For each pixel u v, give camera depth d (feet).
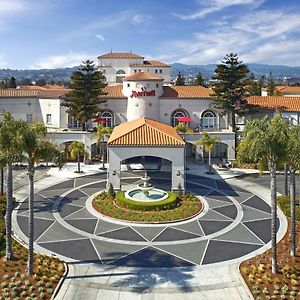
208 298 74.54
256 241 101.45
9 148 79.71
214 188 152.15
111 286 78.54
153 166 189.78
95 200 133.69
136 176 170.19
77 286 78.38
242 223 114.42
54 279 79.71
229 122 223.71
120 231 108.06
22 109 227.81
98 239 102.47
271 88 360.69
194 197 137.39
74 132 198.18
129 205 124.36
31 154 79.25
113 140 141.08
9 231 86.43
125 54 338.54
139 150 138.72
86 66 207.82
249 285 78.38
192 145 211.00
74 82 207.72
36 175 171.42
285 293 75.00
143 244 99.55
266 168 84.43
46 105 228.22
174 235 105.50
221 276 82.89
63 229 109.09
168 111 222.48
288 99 231.30
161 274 83.71
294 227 89.86
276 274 81.56
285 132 80.02
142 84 215.31
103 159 186.29
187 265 88.02
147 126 151.43
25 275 80.43
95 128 218.59
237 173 177.06
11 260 87.04
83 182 160.15
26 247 95.76
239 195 142.61
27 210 124.47
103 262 89.30
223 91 211.61
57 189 149.28
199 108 223.30
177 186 140.87
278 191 147.13
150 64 334.03
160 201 126.00
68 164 194.80
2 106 223.92
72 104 211.00
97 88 209.97
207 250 96.07
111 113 224.74
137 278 81.87
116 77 330.75
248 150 81.35
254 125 81.10
